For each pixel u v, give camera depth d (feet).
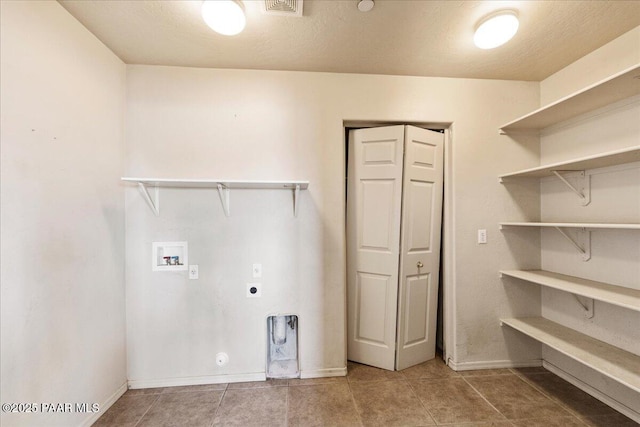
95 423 5.10
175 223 6.27
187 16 4.70
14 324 3.74
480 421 5.12
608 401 5.49
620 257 5.24
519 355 6.95
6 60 3.63
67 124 4.59
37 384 4.04
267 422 5.13
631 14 4.64
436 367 6.99
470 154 6.89
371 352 7.06
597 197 5.63
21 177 3.83
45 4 4.18
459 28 5.01
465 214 6.88
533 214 7.01
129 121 6.16
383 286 6.94
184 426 5.04
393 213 6.82
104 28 4.99
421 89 6.77
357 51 5.72
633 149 4.06
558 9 4.54
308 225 6.56
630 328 5.15
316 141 6.57
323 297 6.59
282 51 5.72
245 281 6.43
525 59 6.03
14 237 3.74
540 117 6.11
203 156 6.33
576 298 6.09
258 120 6.44
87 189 5.03
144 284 6.18
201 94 6.33
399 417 5.24
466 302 6.86
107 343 5.51
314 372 6.54
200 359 6.32
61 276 4.46
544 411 5.35
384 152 6.90
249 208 6.43
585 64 5.89
